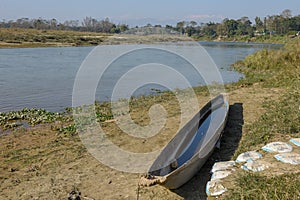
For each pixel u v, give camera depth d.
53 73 20.45
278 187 4.44
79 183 5.94
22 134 8.77
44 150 7.53
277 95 11.14
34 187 5.84
